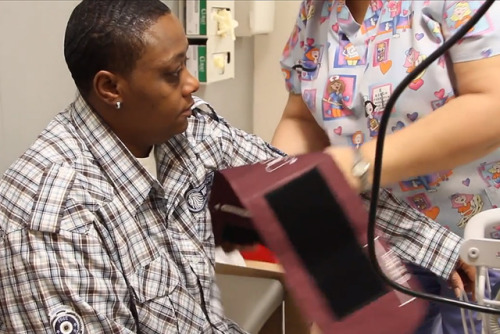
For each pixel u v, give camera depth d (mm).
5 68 899
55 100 1031
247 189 573
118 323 670
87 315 646
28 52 949
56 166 675
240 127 1890
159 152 796
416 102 777
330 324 544
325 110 892
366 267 558
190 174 809
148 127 714
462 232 865
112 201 697
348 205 569
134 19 667
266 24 1755
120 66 671
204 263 781
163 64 672
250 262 972
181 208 789
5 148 911
